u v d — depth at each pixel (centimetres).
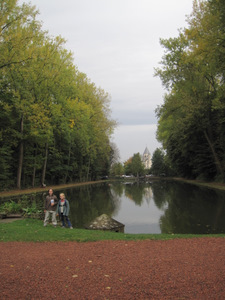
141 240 855
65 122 3831
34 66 2966
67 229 1073
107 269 564
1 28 2436
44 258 650
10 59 2544
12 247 768
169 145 5450
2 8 2373
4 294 443
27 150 3650
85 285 480
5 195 2462
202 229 1195
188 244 791
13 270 557
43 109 3192
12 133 3034
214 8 2120
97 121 5397
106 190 3956
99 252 706
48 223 1251
